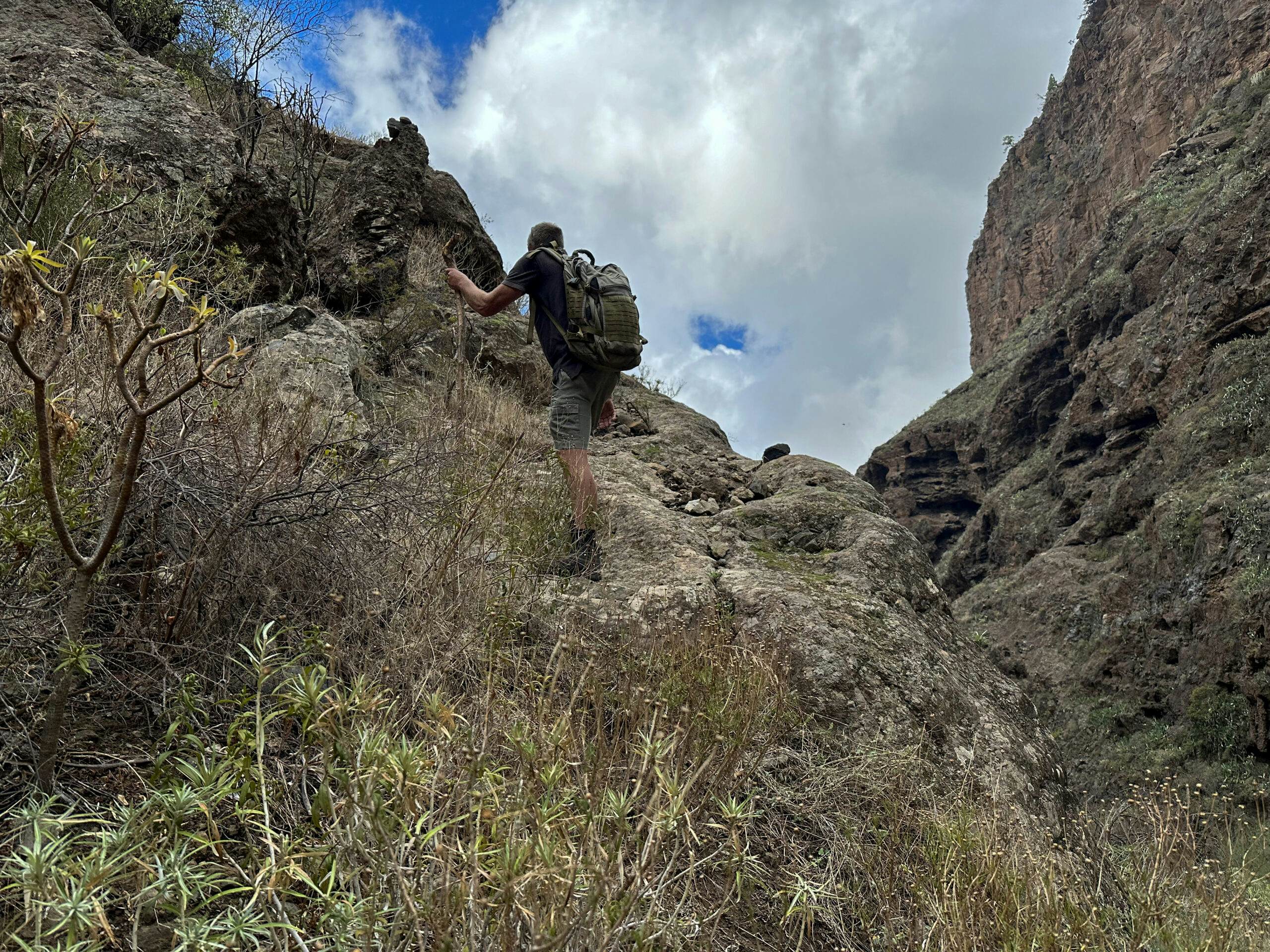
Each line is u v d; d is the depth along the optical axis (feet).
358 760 4.04
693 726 6.72
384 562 8.13
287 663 4.75
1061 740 92.32
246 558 6.95
